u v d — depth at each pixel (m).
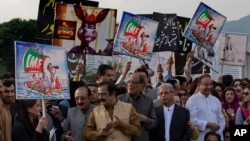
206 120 10.23
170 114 9.56
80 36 11.43
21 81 8.08
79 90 8.99
